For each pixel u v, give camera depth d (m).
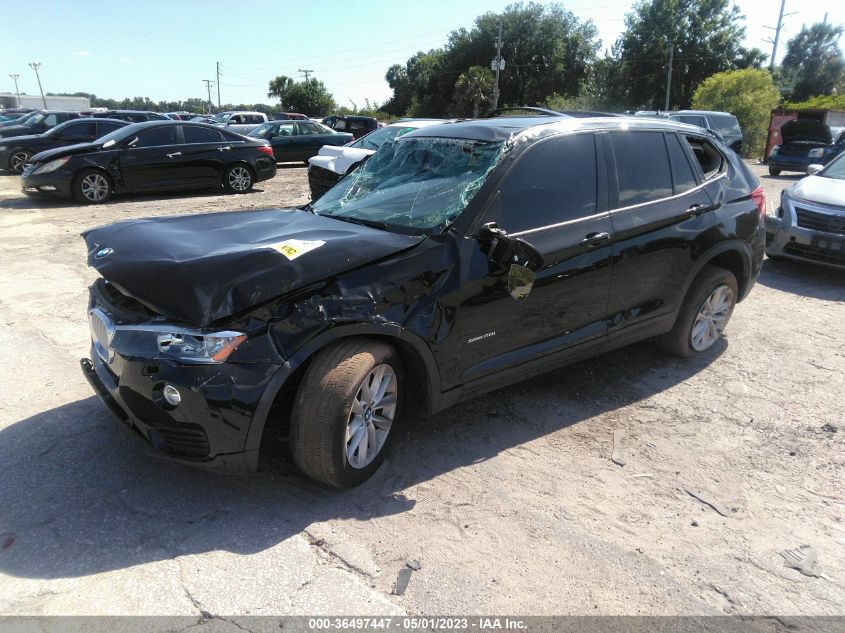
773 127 23.62
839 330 5.55
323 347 2.79
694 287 4.49
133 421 2.76
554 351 3.67
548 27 60.69
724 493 3.14
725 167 4.73
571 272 3.58
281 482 3.07
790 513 3.00
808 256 6.97
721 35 51.38
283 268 2.67
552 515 2.91
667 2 51.41
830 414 4.00
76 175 11.41
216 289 2.53
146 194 13.12
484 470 3.27
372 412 3.01
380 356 2.90
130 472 3.09
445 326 3.09
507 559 2.61
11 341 4.74
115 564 2.47
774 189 14.61
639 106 55.38
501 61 51.16
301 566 2.51
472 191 3.33
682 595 2.45
